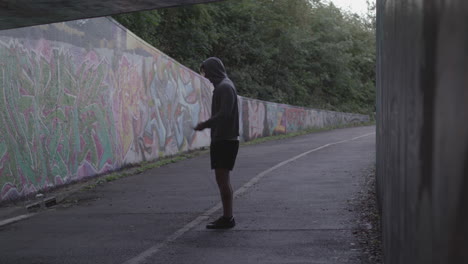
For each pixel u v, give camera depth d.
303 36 38.34
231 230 5.97
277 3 36.22
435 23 1.35
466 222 1.14
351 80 47.31
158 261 4.82
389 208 2.75
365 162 12.56
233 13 33.41
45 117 9.93
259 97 32.91
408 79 1.86
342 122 42.50
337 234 5.55
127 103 13.51
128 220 6.79
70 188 10.20
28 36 9.54
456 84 1.17
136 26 21.34
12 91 8.99
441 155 1.30
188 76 18.06
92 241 5.70
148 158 14.62
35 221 7.01
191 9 26.77
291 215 6.66
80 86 11.27
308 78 40.78
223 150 5.95
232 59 32.44
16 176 8.88
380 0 5.47
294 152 16.27
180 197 8.49
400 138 2.15
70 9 6.63
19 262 4.96
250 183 9.70
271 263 4.60
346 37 45.22
